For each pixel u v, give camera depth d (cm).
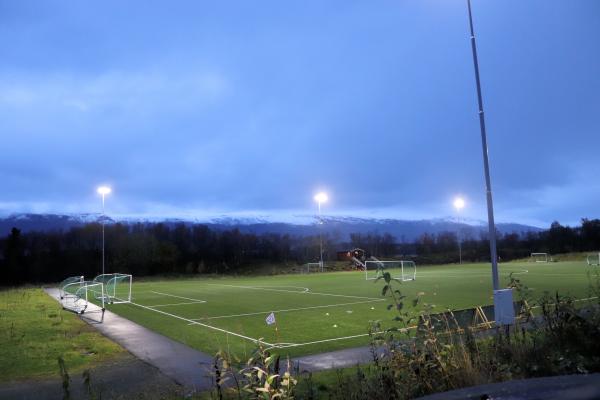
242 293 2853
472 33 1430
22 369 954
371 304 2017
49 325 1547
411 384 448
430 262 6869
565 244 7088
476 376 450
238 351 1070
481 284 2883
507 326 705
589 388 253
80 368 956
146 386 802
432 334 508
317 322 1499
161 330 1427
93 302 2383
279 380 471
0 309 2066
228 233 7788
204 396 693
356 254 6675
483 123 1352
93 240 6631
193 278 5394
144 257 6375
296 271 6109
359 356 967
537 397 252
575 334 554
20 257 5969
